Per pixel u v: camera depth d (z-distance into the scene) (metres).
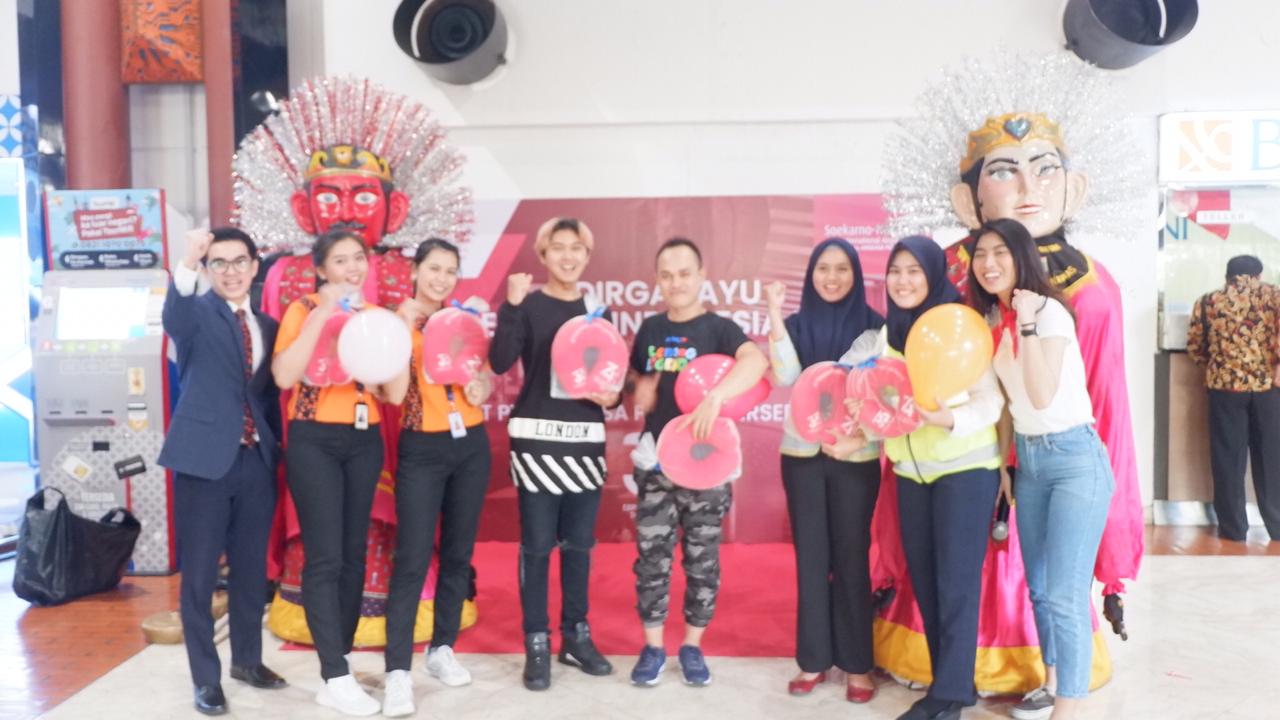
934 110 3.31
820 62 4.87
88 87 4.99
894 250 2.80
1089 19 4.48
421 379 2.91
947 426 2.55
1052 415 2.52
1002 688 2.86
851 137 4.89
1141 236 4.99
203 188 5.26
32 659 3.34
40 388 4.38
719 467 2.80
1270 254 5.01
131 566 4.45
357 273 2.82
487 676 3.12
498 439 4.92
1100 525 2.54
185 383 2.73
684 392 2.84
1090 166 3.15
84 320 4.43
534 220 4.95
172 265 5.27
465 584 3.08
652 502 3.01
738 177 4.93
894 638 3.04
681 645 3.12
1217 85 4.91
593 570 4.40
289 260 3.52
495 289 4.97
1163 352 5.08
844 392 2.73
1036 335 2.46
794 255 4.92
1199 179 4.93
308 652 3.38
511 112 4.91
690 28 4.88
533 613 3.03
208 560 2.77
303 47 4.99
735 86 4.89
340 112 3.49
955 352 2.49
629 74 4.90
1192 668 3.13
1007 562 2.90
